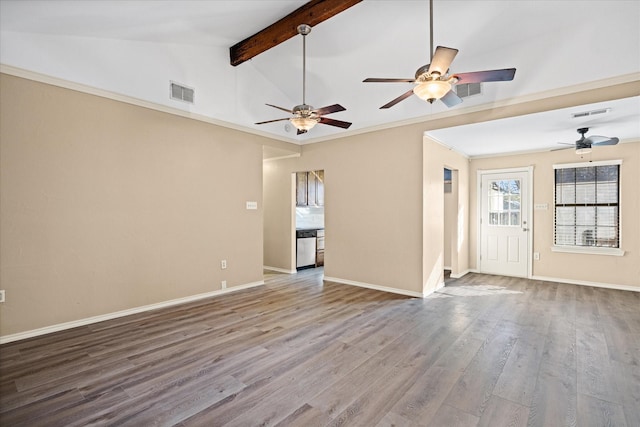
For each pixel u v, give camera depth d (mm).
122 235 3695
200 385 2268
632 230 4828
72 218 3334
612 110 3479
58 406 2023
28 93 3059
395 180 4766
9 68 2949
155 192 3980
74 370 2469
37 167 3113
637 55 3041
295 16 3596
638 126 4129
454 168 5613
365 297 4516
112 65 3609
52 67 3193
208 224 4547
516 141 4973
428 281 4652
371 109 4941
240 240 4969
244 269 5023
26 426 1843
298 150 5930
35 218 3107
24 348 2840
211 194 4578
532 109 3633
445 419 1907
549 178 5500
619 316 3684
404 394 2164
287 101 5645
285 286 5172
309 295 4625
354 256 5230
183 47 4250
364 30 3791
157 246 4004
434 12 3307
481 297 4500
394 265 4781
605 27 3111
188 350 2822
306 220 7613
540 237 5594
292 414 1951
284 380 2338
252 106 5113
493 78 2533
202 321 3547
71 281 3332
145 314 3771
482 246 6180
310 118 3531
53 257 3215
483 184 6164
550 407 2021
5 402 2061
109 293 3600
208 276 4543
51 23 2953
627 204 4863
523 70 3635
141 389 2217
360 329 3320
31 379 2336
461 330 3289
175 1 2938
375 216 4984
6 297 2955
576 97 3375
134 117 3797
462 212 5949
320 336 3139
